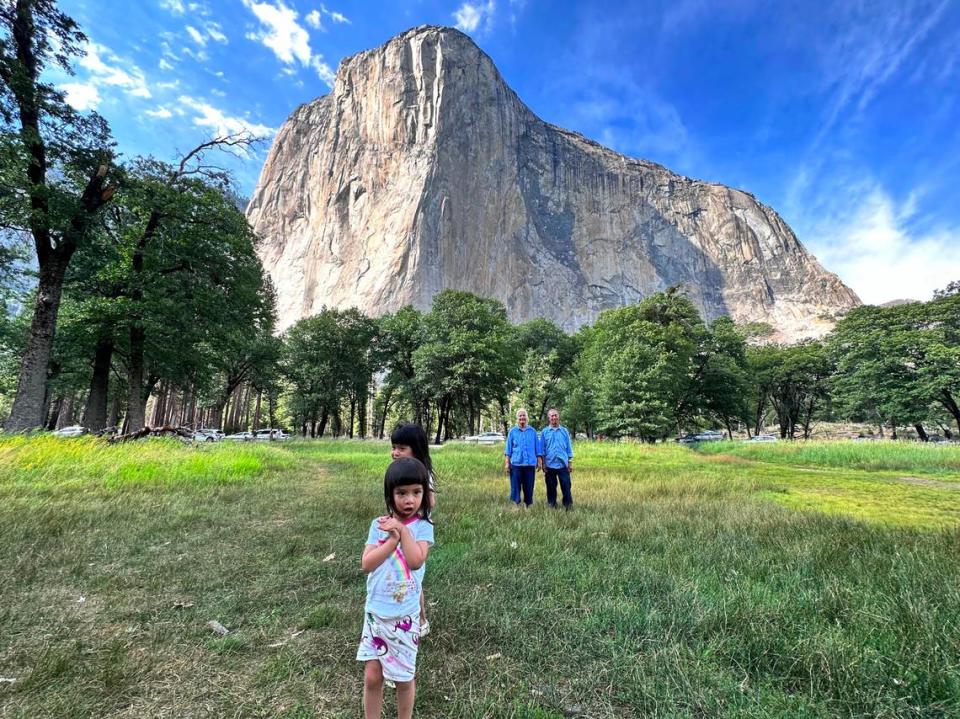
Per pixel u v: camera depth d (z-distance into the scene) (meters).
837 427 67.44
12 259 16.59
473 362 34.03
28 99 13.98
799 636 2.67
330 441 29.11
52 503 6.48
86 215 15.16
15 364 26.38
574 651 2.68
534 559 4.36
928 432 55.72
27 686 2.29
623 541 5.09
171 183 19.02
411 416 49.28
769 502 7.84
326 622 3.10
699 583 3.58
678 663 2.44
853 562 3.97
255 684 2.38
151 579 3.94
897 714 2.04
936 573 3.59
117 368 31.09
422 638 2.86
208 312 20.47
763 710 2.06
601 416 31.98
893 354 34.97
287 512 6.78
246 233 22.23
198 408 51.19
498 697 2.22
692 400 39.28
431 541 2.10
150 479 9.14
